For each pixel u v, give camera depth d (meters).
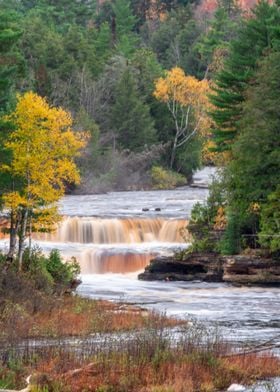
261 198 61.91
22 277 41.53
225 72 70.44
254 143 59.09
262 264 58.00
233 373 24.59
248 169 59.78
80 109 125.19
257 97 60.72
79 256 65.25
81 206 92.25
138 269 65.25
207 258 60.75
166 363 24.34
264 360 26.56
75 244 69.56
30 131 46.75
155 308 44.53
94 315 37.06
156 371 23.72
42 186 47.41
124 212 83.69
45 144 47.38
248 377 24.48
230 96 69.31
